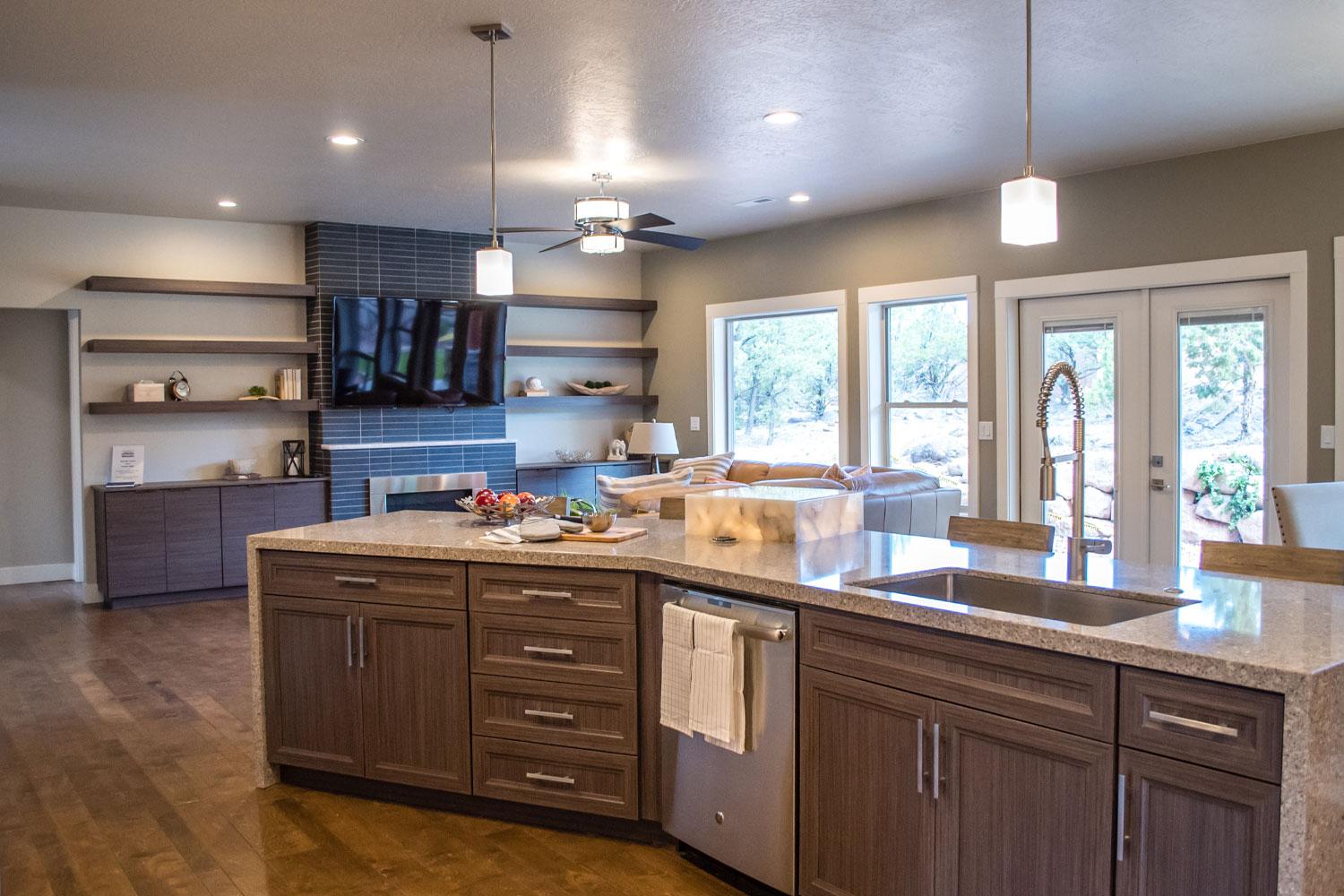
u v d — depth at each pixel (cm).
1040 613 270
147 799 356
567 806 322
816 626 261
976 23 361
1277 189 522
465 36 367
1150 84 433
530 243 849
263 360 753
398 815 342
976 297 654
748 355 841
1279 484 532
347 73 406
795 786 268
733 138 514
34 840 322
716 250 842
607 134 505
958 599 286
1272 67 412
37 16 343
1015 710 216
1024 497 645
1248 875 180
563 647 319
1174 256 561
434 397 784
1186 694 188
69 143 507
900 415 727
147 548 677
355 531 376
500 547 327
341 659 353
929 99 449
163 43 370
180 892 287
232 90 426
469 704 334
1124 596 251
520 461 868
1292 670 172
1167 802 192
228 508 703
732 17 352
